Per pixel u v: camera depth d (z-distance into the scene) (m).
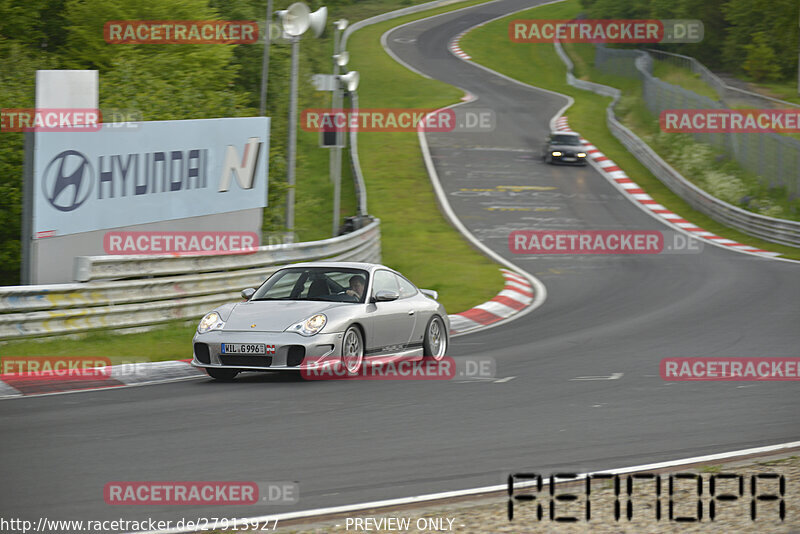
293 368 37.59
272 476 23.92
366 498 22.11
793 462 25.36
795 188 133.62
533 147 171.38
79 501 21.66
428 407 33.38
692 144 163.12
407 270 86.31
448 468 24.97
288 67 135.00
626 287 77.38
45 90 54.94
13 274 66.12
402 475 24.20
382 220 118.31
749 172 147.00
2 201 64.25
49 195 50.97
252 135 69.06
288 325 38.47
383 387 37.44
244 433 28.84
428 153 161.12
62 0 111.81
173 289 52.97
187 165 62.28
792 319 60.34
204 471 24.36
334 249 70.62
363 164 150.88
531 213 124.81
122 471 24.25
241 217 68.62
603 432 29.58
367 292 41.69
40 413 31.67
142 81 83.12
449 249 100.88
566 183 145.12
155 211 59.44
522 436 28.92
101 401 34.00
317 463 25.34
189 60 103.88
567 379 39.59
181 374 40.84
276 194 84.75
